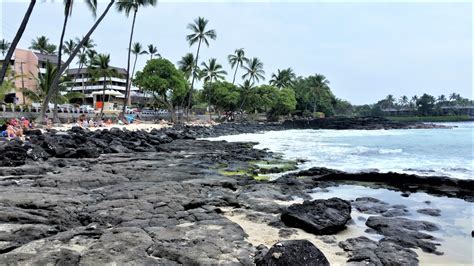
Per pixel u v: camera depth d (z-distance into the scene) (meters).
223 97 62.34
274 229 6.51
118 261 4.47
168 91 50.06
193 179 10.83
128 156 16.12
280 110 74.81
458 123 85.38
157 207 7.12
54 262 4.34
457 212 7.99
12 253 4.56
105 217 6.38
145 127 35.12
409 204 8.73
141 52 55.62
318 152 20.55
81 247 4.98
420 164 15.59
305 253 4.29
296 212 6.70
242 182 10.64
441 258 5.36
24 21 19.28
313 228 6.31
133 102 76.50
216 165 14.50
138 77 47.06
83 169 11.46
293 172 12.95
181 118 56.53
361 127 60.19
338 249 5.60
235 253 4.91
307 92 83.75
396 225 6.73
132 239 5.17
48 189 8.23
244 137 35.59
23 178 9.80
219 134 38.94
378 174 11.35
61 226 5.88
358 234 6.41
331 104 95.94
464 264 5.14
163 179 10.79
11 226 5.59
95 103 62.81
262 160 16.73
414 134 41.47
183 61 54.62
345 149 22.44
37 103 39.25
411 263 4.97
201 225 6.18
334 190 10.28
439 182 10.56
